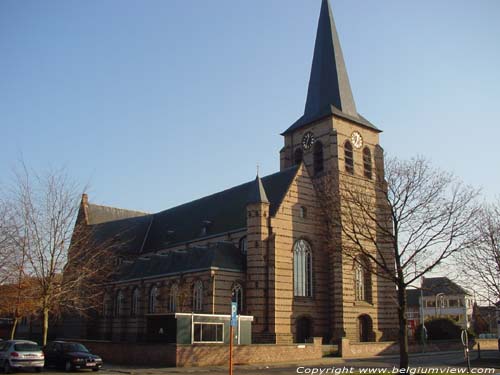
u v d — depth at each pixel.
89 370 36.88
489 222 38.47
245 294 56.31
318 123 68.06
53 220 42.91
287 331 55.62
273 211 58.66
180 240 73.31
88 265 48.22
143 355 42.81
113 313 71.56
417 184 32.84
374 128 70.56
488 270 39.28
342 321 58.56
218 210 70.94
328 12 73.75
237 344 43.69
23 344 35.75
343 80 70.56
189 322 42.53
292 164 71.19
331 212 38.59
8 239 41.59
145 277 65.81
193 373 35.50
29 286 43.94
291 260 58.09
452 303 111.88
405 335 29.64
